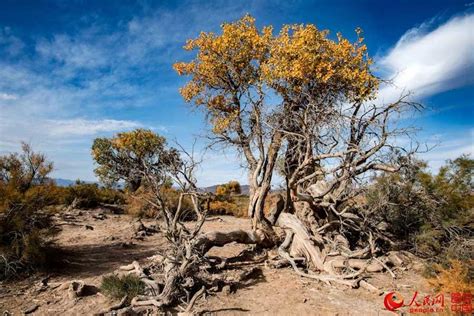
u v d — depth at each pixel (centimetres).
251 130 1191
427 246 978
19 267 741
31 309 583
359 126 1004
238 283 763
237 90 1289
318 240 988
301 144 1145
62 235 1213
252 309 628
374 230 1082
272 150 1112
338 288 752
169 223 797
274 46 1181
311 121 1025
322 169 1073
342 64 1139
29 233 796
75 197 1948
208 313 598
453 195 1030
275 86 1153
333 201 1109
